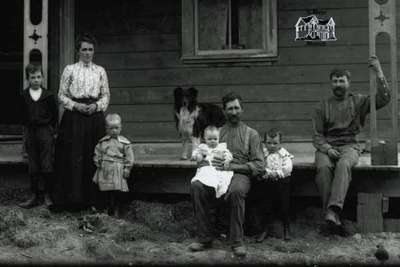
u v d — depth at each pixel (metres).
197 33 9.09
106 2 9.26
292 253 5.66
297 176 6.59
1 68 9.88
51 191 6.63
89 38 6.54
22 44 9.83
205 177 5.66
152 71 9.18
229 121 6.09
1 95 9.95
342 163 5.95
